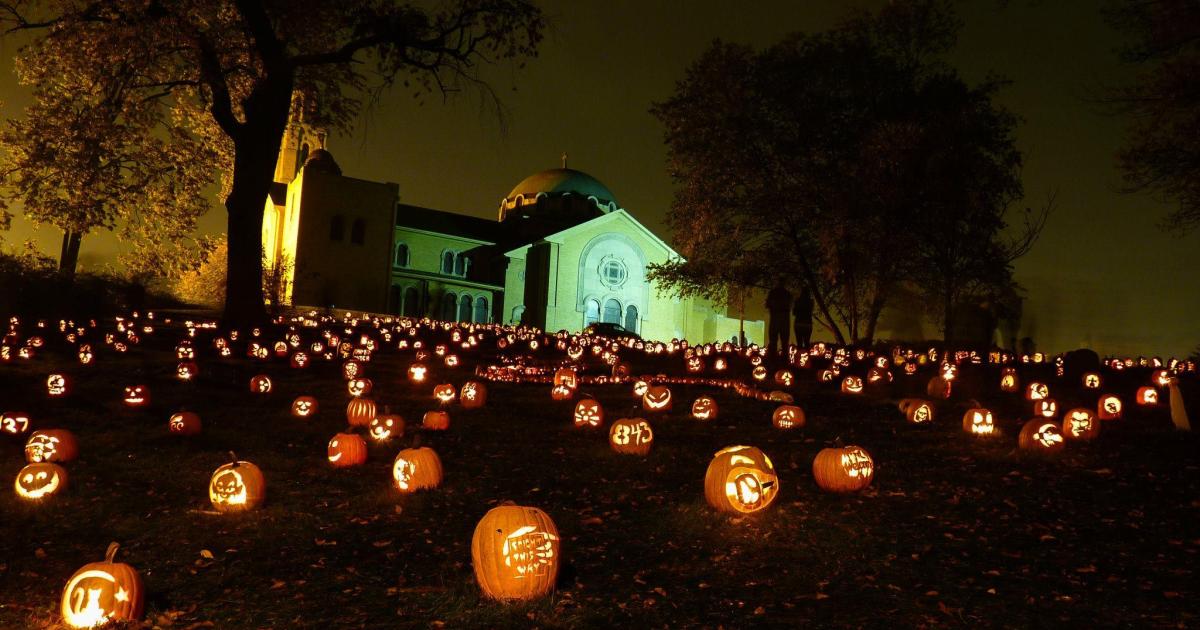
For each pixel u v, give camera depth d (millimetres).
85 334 25297
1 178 29344
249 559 7012
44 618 5637
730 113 32906
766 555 6758
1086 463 9773
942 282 30250
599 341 34812
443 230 72000
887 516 7816
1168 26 15727
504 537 5855
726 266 35562
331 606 5855
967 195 27500
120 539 7633
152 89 31406
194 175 34719
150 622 5574
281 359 23172
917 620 5383
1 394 15445
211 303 52375
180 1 26844
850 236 30422
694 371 22469
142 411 14789
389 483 9641
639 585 6148
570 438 12391
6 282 27719
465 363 24203
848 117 33625
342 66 30688
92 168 30000
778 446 11445
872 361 24422
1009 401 15586
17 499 8945
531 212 79625
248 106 27297
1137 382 18406
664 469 10047
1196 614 5375
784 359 23438
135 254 36000
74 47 27297
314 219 63750
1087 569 6289
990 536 7164
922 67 33719
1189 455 10070
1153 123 17906
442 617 5555
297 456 11336
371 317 49781
